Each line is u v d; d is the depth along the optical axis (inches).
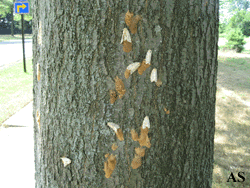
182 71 17.3
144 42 16.1
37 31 19.1
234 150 52.7
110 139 16.8
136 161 17.1
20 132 57.2
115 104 16.6
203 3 17.5
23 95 85.9
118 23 15.7
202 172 20.4
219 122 69.1
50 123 18.1
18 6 115.5
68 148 17.6
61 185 18.2
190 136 18.6
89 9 15.6
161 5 15.9
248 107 82.2
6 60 155.6
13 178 40.0
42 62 18.2
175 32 16.6
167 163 18.0
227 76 129.4
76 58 16.3
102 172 17.2
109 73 16.2
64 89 17.0
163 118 17.3
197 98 18.5
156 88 16.7
